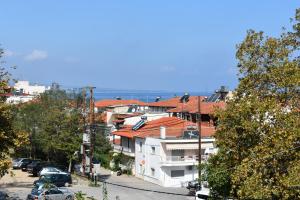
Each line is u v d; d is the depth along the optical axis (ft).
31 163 202.08
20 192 153.99
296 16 78.02
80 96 241.35
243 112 77.56
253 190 69.41
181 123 239.91
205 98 301.43
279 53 79.66
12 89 102.89
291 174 66.18
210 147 201.98
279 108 72.74
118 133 253.03
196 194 143.23
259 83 80.48
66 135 218.38
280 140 69.31
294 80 73.00
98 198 150.10
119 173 234.79
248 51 81.35
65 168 219.41
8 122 99.25
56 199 128.88
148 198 163.32
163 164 205.77
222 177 102.06
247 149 79.15
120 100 446.19
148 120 269.44
